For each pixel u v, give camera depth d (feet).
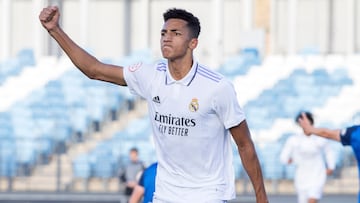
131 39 179.32
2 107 152.56
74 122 146.00
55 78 156.35
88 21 174.91
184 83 33.45
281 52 176.14
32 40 179.93
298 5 177.47
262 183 35.65
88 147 141.59
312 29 177.47
